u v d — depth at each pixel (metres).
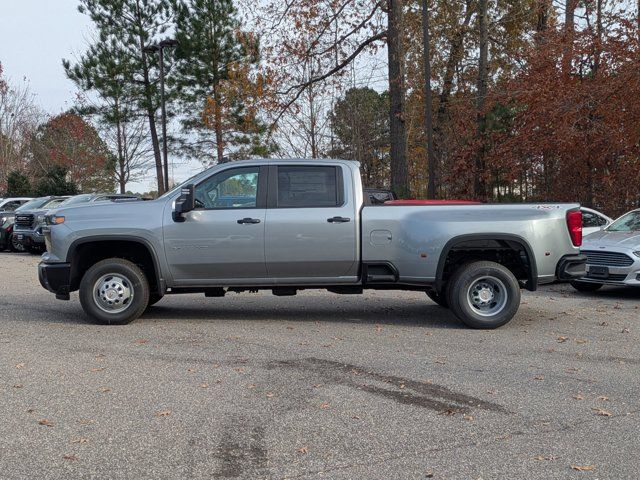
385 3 23.02
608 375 6.44
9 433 4.81
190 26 36.88
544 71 20.77
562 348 7.59
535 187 23.95
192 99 38.41
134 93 38.03
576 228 8.85
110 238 8.65
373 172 37.97
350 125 34.47
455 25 28.16
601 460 4.38
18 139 51.81
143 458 4.38
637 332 8.57
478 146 24.77
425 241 8.59
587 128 19.70
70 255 8.71
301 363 6.82
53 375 6.30
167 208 8.75
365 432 4.87
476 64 29.77
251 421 5.09
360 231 8.68
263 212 8.68
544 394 5.81
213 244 8.66
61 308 10.26
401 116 22.52
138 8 37.47
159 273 8.75
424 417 5.20
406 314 9.92
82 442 4.65
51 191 41.81
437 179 30.75
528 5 27.45
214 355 7.13
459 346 7.66
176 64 38.22
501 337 8.20
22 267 17.62
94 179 54.28
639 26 19.84
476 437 4.78
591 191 20.81
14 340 7.81
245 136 38.03
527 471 4.20
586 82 19.89
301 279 8.83
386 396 5.73
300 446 4.60
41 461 4.33
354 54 24.02
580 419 5.17
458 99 29.05
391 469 4.22
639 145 19.20
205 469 4.22
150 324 8.88
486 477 4.11
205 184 8.82
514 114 23.86
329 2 23.25
